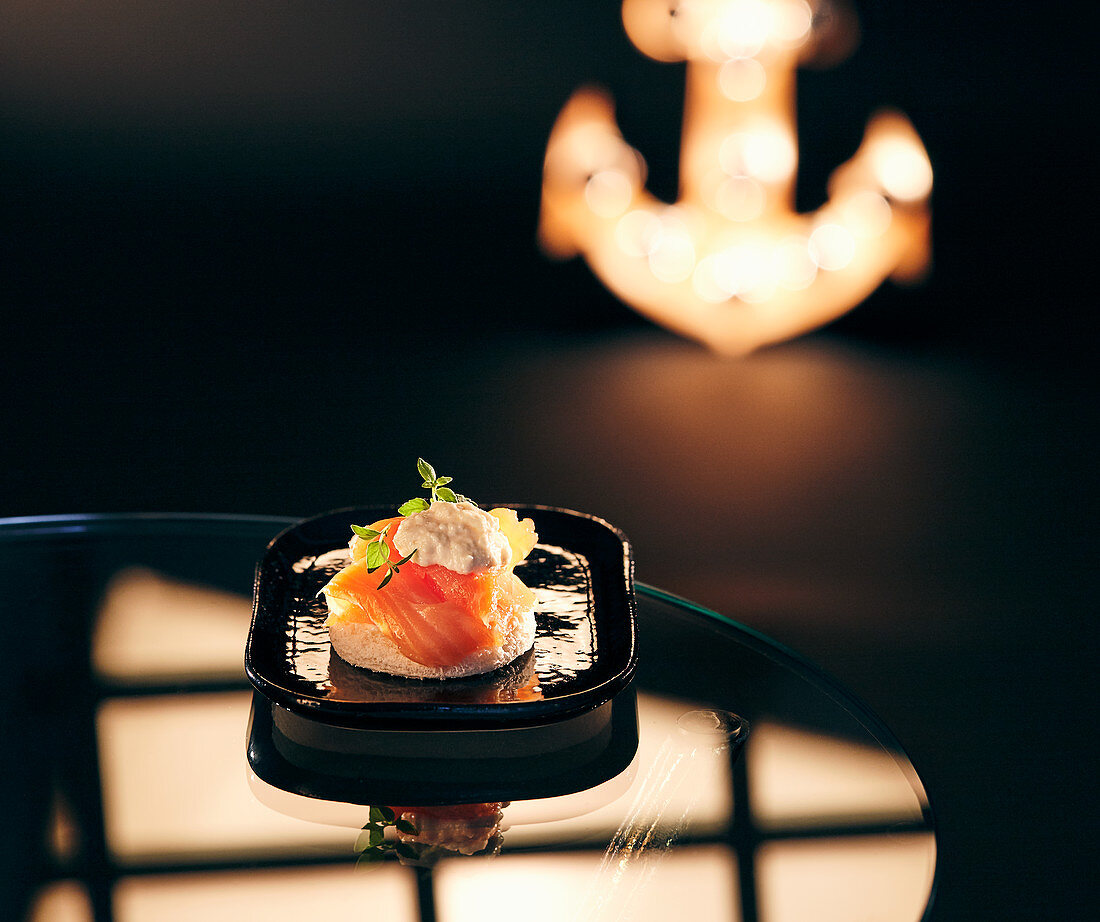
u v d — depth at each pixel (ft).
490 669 4.09
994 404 12.73
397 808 3.58
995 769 7.18
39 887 3.29
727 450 11.60
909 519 10.25
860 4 19.38
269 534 5.41
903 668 8.12
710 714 4.14
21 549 5.24
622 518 10.21
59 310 15.67
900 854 3.50
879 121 18.75
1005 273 16.67
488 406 12.80
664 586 9.09
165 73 20.10
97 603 4.78
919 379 13.42
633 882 3.32
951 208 18.62
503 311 15.94
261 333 15.19
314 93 20.43
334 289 16.79
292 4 19.98
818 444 11.75
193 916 3.18
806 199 18.61
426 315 15.87
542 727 3.96
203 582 4.96
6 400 12.89
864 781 3.83
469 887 3.28
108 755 3.82
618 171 17.10
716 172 16.99
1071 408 12.62
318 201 19.72
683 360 14.05
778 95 18.79
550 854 3.41
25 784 3.68
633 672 4.08
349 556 4.97
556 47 20.18
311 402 13.00
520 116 20.57
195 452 11.71
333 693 3.92
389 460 11.48
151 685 4.21
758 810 3.65
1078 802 6.92
